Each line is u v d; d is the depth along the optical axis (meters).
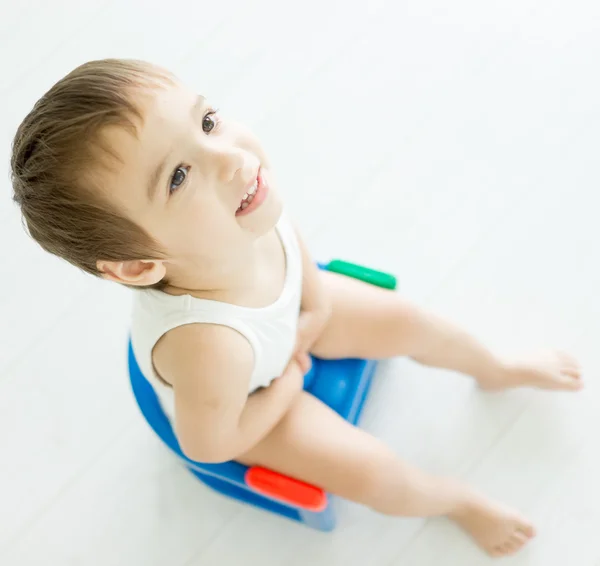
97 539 1.03
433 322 0.95
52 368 1.12
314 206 1.19
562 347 1.08
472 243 1.15
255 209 0.70
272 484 0.85
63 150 0.58
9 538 1.03
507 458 1.03
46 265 1.17
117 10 1.33
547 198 1.16
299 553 1.00
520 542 0.96
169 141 0.60
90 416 1.09
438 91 1.25
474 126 1.22
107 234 0.63
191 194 0.63
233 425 0.79
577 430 1.03
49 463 1.07
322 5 1.32
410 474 0.90
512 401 1.06
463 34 1.27
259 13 1.32
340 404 0.96
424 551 0.99
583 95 1.22
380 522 1.01
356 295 0.93
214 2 1.33
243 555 1.01
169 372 0.76
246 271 0.76
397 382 1.08
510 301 1.11
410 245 1.16
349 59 1.28
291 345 0.85
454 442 1.04
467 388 1.07
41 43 1.32
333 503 0.98
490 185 1.18
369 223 1.18
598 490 1.00
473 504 0.95
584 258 1.12
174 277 0.72
